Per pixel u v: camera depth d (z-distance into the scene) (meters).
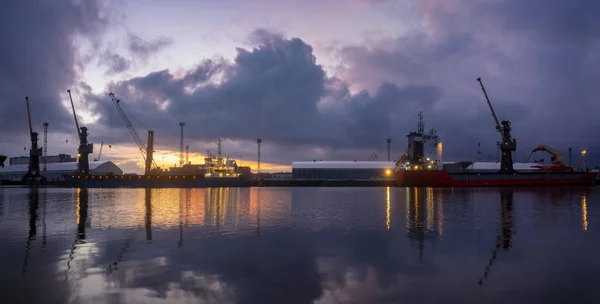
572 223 37.72
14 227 35.66
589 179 141.12
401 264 20.58
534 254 23.03
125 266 20.30
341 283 17.09
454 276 18.16
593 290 15.95
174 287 16.53
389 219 41.47
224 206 59.97
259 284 16.95
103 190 134.25
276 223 38.31
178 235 30.69
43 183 181.88
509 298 14.99
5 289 16.36
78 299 15.05
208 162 170.88
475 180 134.75
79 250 24.64
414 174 138.50
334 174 196.00
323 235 30.52
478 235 30.31
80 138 164.25
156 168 179.12
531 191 105.19
